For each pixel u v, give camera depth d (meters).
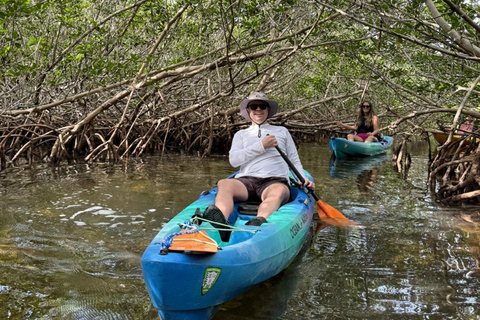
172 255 2.15
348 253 3.32
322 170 7.61
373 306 2.47
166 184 5.80
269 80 9.44
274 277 2.86
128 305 2.46
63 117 10.07
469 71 5.82
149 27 8.80
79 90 9.15
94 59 7.62
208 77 8.97
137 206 4.57
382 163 8.82
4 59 7.84
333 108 15.69
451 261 3.17
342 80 12.43
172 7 8.02
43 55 8.31
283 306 2.46
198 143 10.94
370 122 10.32
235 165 3.71
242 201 3.57
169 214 4.29
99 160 8.20
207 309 2.27
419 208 4.82
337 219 4.27
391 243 3.57
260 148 3.60
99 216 4.18
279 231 2.85
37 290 2.61
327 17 6.67
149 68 7.95
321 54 10.62
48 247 3.33
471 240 3.66
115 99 8.16
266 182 3.58
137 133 10.17
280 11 6.33
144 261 2.15
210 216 2.74
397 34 4.63
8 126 8.26
